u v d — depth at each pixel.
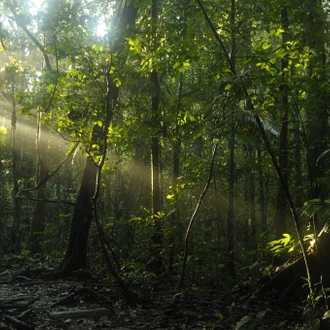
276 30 6.95
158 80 11.30
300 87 6.55
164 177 19.50
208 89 7.12
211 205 12.23
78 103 8.49
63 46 8.35
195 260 9.42
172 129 9.61
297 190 9.07
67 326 6.39
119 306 7.51
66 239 19.56
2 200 22.52
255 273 8.80
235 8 7.49
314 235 5.84
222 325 6.41
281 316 6.93
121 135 8.66
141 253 10.42
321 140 8.42
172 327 6.36
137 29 8.91
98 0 10.89
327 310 5.45
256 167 10.12
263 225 14.76
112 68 8.15
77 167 23.66
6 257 14.65
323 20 7.50
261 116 5.85
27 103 8.63
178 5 7.71
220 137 6.93
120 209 16.44
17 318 6.48
